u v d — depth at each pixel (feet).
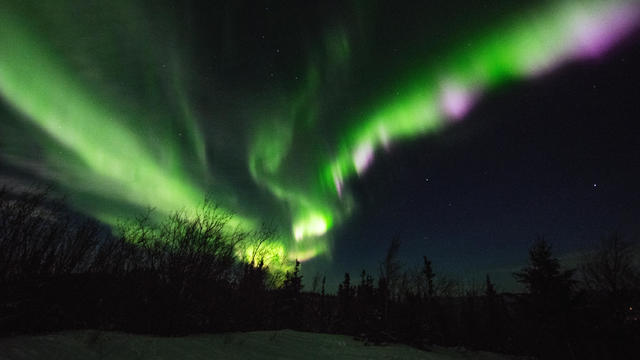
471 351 98.99
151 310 34.60
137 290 34.17
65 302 26.32
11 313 21.85
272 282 55.42
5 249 22.06
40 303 23.85
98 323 29.78
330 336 80.28
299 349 41.65
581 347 73.36
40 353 17.67
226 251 43.70
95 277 29.53
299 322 114.11
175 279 36.73
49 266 24.53
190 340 31.78
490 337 108.78
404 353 62.54
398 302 107.14
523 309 83.82
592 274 82.79
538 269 81.51
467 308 124.88
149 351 23.20
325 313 135.03
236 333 45.34
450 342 111.24
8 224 22.54
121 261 32.45
